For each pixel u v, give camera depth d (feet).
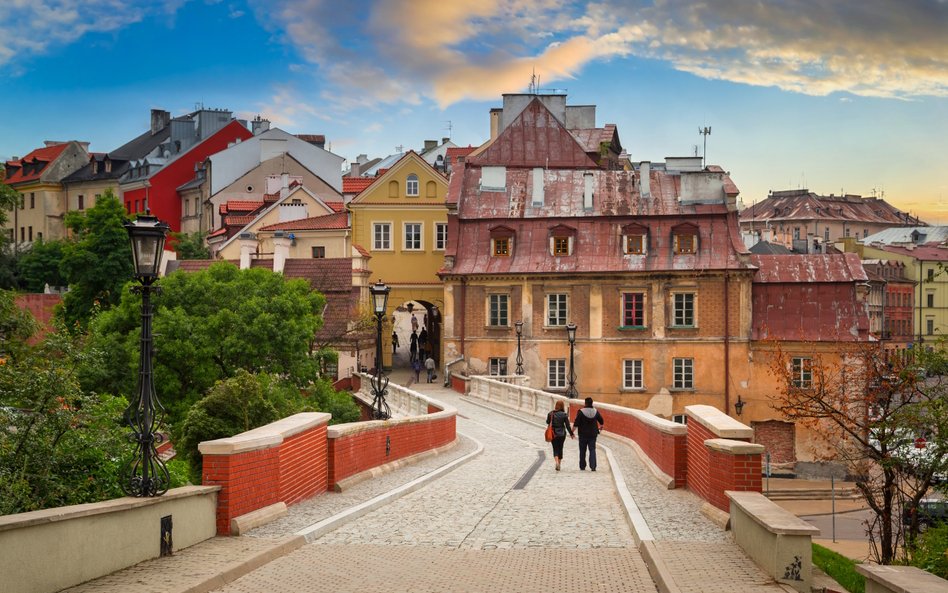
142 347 45.93
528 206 228.63
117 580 38.09
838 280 211.00
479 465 92.02
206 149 397.19
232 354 148.15
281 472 55.26
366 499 61.31
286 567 42.70
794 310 211.00
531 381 219.20
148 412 44.83
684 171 232.94
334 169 377.91
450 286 222.69
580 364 217.36
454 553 46.03
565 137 270.67
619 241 219.61
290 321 153.38
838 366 192.13
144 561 41.45
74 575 37.01
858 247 444.55
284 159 356.59
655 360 214.07
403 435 85.51
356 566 43.04
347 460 68.08
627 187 228.02
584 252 220.23
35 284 334.85
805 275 213.46
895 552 79.56
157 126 458.09
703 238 216.74
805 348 207.21
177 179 392.88
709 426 55.21
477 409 169.17
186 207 386.73
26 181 447.42
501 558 44.86
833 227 624.59
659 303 214.28
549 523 54.80
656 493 63.16
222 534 47.80
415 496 66.39
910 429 78.64
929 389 83.10
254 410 82.74
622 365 215.72
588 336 216.95
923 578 31.91
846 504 179.22
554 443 87.35
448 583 39.91
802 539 36.86
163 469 44.21
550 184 233.35
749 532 41.70
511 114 282.15
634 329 214.90
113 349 145.69
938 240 504.43
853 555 128.67
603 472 85.46
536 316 219.41
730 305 211.41
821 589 36.68
